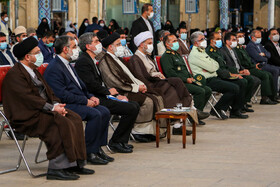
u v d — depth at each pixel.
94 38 7.62
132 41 11.54
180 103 8.59
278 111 11.97
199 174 6.34
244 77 11.70
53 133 6.10
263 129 9.64
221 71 10.80
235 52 12.13
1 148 7.97
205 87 10.03
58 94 6.82
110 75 8.12
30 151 7.77
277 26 46.78
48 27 20.28
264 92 12.95
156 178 6.17
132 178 6.18
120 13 30.81
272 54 13.59
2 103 6.70
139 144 8.27
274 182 5.96
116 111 7.53
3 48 10.23
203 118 9.86
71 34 10.44
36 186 5.89
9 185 5.94
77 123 6.28
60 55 6.97
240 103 10.93
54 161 6.12
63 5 24.91
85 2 33.72
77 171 6.39
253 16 48.62
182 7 36.97
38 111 6.17
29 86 6.27
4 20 15.88
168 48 9.89
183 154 7.50
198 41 10.66
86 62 7.55
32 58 6.36
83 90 7.24
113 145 7.64
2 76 6.73
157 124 7.96
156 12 23.62
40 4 22.14
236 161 7.04
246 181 6.00
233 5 49.12
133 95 8.15
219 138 8.76
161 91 8.60
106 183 5.98
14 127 6.26
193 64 10.66
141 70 8.95
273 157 7.30
